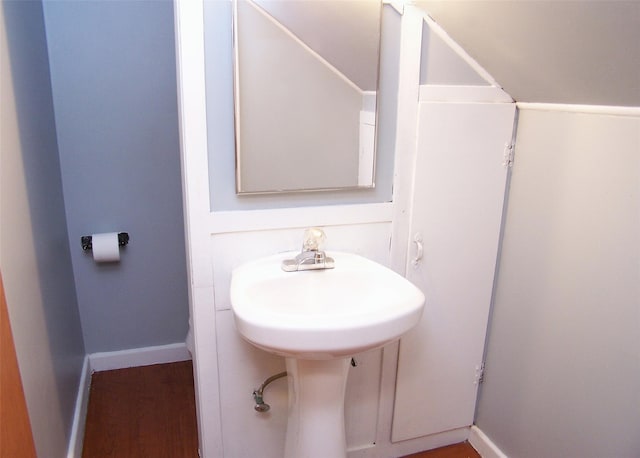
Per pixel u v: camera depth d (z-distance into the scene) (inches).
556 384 56.8
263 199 52.7
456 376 67.6
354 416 64.4
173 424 74.8
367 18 50.9
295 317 40.4
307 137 52.2
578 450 54.3
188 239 52.2
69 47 72.6
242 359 56.2
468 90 57.1
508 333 64.2
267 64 48.9
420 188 57.9
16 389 38.1
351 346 40.5
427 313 62.8
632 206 46.2
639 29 34.5
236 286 46.7
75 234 80.3
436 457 69.3
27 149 54.8
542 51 45.5
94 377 86.6
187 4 44.9
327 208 55.0
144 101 78.1
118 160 79.4
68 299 74.5
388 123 55.4
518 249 61.5
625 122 46.3
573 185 52.6
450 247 61.4
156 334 90.4
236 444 59.4
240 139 49.8
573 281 53.4
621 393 48.7
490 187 60.9
